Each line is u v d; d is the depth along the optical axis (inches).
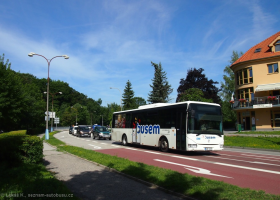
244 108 1434.5
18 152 356.8
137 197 225.6
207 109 573.9
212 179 292.4
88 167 374.3
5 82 711.7
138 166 351.9
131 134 797.9
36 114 1560.0
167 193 237.9
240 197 206.5
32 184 240.7
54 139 1045.2
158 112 666.8
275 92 1395.2
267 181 295.7
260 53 1466.5
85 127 1568.7
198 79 2028.8
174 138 592.1
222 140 572.1
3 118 722.8
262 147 745.0
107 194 235.8
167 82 2025.1
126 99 2714.1
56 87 3752.5
